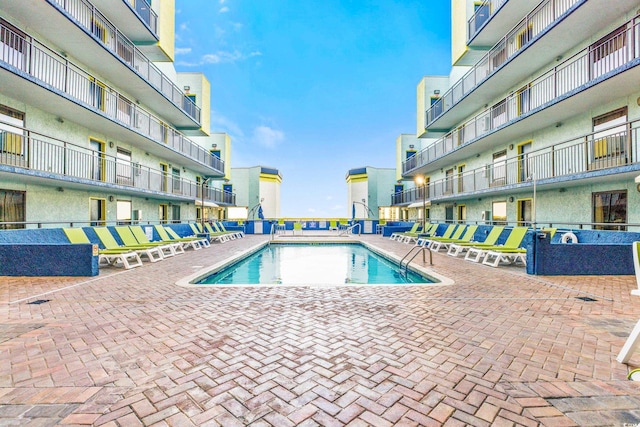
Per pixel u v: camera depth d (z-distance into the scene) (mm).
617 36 9422
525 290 6188
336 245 19219
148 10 16156
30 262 7344
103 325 4129
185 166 24250
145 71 17781
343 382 2725
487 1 15852
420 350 3389
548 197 12555
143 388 2607
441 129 23031
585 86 9164
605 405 2387
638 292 3035
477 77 18188
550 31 10555
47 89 9547
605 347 3465
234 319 4402
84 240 9547
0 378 2756
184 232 19000
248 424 2158
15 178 9516
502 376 2830
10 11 9844
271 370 2936
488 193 15273
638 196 9023
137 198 17375
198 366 3006
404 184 35719
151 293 5859
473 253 12250
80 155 13047
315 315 4594
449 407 2359
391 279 9328
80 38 11445
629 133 8469
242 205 35875
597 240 9289
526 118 11875
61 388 2600
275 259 13609
